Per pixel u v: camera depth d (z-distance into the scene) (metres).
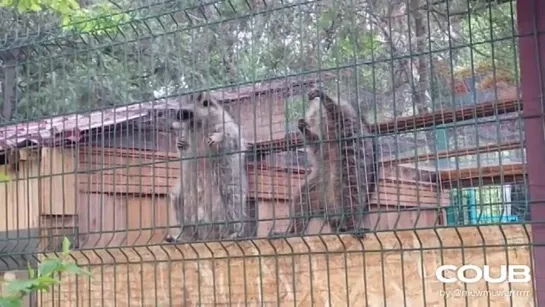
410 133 4.92
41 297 4.68
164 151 5.56
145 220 5.58
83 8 9.41
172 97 5.21
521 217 4.26
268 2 5.32
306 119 4.99
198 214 5.19
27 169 5.29
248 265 4.00
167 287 4.25
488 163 5.00
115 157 5.25
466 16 5.39
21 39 5.70
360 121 4.76
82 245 4.90
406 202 5.27
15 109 6.51
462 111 4.51
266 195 5.54
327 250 3.77
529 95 3.26
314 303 3.78
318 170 4.88
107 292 4.46
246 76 5.80
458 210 4.68
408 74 5.84
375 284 3.61
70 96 6.85
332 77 5.32
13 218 5.32
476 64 5.33
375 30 6.11
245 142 5.48
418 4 5.92
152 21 5.71
